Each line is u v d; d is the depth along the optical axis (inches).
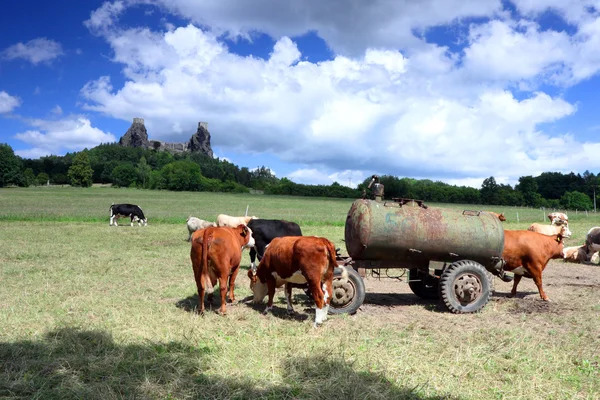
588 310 338.6
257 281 335.0
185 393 181.8
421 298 389.7
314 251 281.7
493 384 198.7
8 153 4549.7
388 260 336.8
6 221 1088.8
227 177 6761.8
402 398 181.9
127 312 304.3
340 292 314.8
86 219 1185.4
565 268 585.9
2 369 204.1
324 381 193.9
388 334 268.7
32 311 301.0
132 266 500.7
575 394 189.9
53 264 500.1
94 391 181.2
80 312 303.0
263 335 259.1
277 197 3986.2
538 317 319.6
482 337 265.1
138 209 1115.9
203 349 230.8
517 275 391.2
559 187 4985.2
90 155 7455.7
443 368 212.7
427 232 326.6
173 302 341.4
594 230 620.4
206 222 804.0
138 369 204.4
